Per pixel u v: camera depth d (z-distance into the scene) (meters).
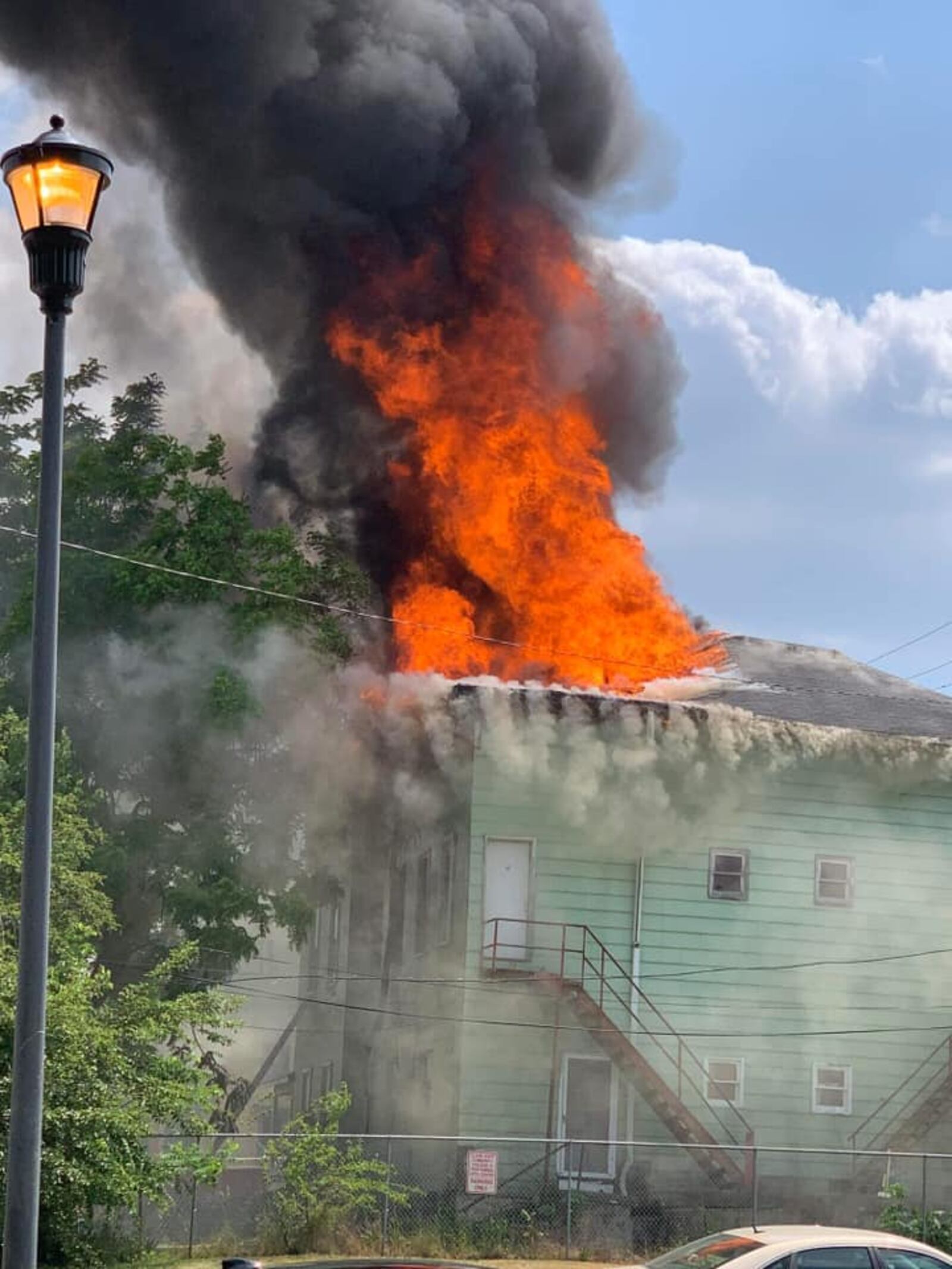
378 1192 22.48
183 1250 19.62
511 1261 21.14
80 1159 16.70
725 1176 24.39
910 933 27.78
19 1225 9.14
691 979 26.64
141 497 27.89
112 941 26.33
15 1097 9.30
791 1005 26.98
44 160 9.71
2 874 19.33
